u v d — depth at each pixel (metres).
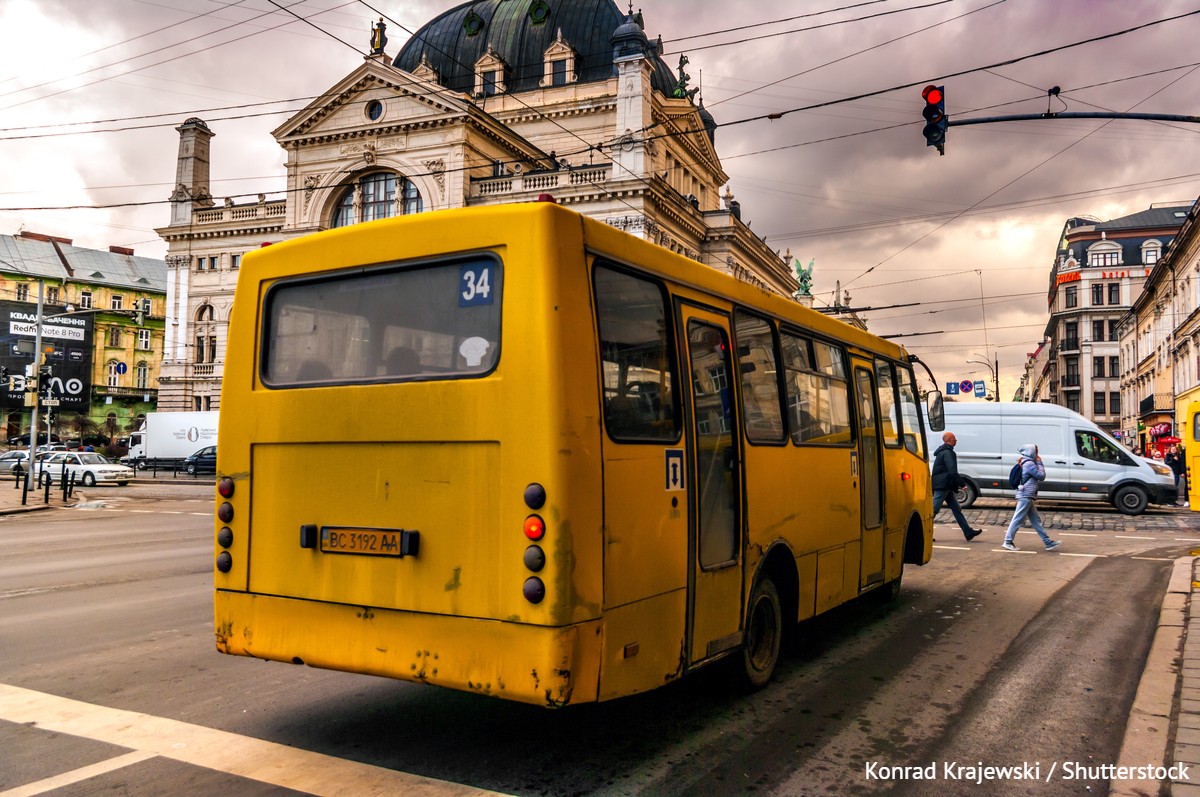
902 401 9.69
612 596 4.37
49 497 28.33
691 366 5.29
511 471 4.22
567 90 55.62
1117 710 5.80
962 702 5.96
